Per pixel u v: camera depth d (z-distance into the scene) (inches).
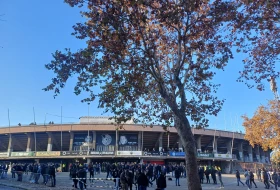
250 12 489.7
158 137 2751.0
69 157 2539.4
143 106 746.8
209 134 2864.2
